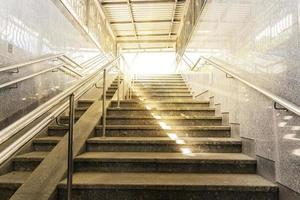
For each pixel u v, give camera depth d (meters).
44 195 1.74
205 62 4.30
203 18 4.75
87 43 5.85
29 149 2.59
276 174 1.81
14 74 2.73
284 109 1.67
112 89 5.00
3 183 1.91
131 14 8.27
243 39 2.49
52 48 3.73
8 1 2.63
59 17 4.05
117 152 2.54
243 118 2.49
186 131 2.91
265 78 1.98
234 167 2.18
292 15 1.58
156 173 2.16
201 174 2.13
